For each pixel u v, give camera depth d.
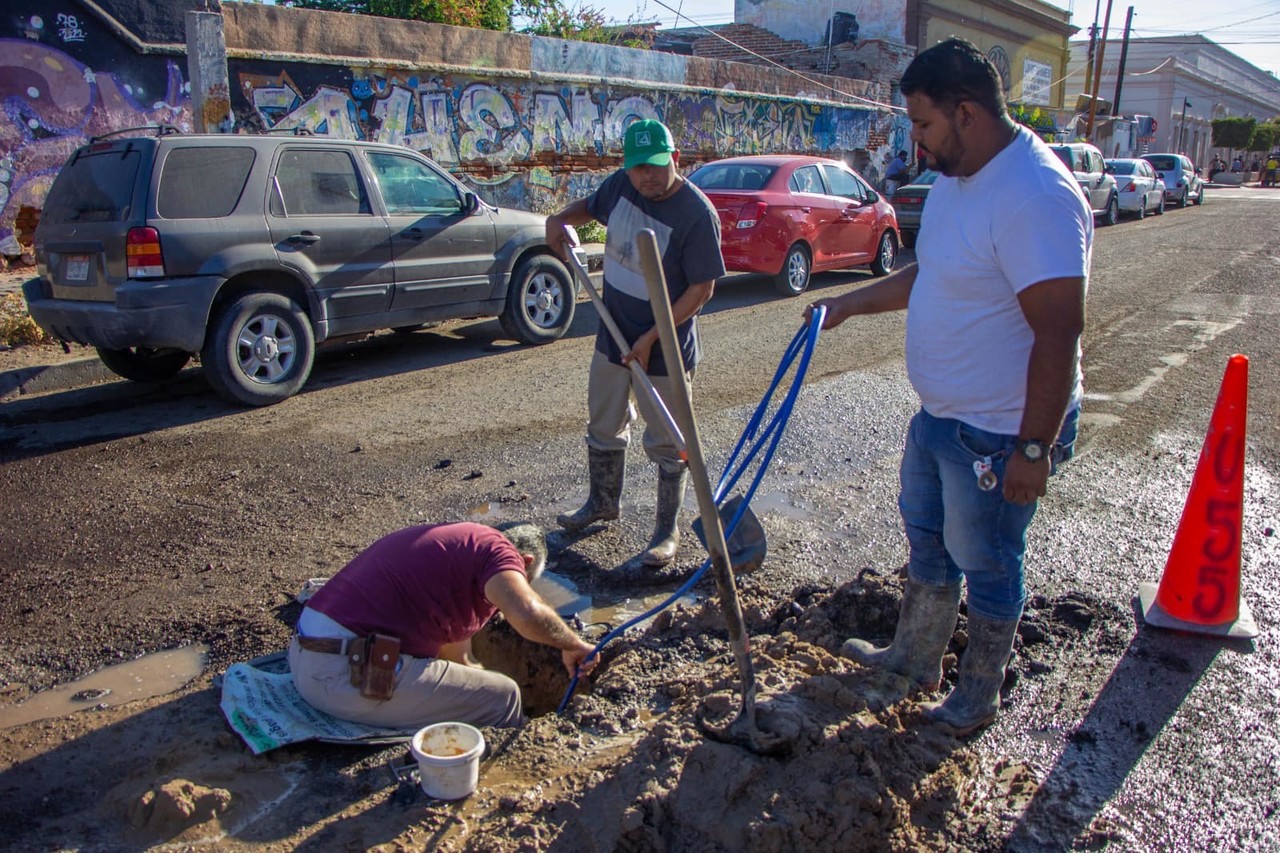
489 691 3.12
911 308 2.74
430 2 18.75
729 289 12.23
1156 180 23.83
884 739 2.65
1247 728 3.06
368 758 2.91
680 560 4.33
